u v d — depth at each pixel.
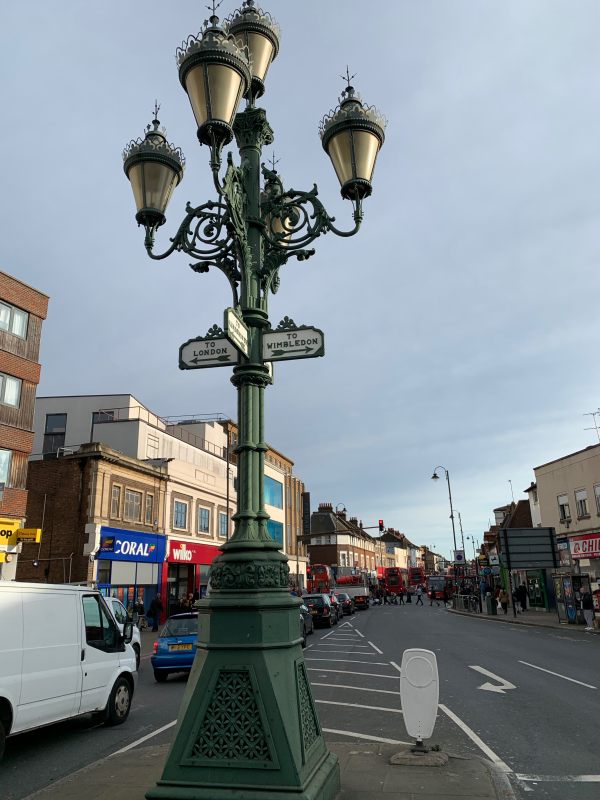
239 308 4.89
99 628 8.84
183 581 34.81
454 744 7.07
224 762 3.90
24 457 24.12
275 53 5.80
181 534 34.44
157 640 13.52
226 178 4.62
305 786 3.85
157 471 32.19
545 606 37.31
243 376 4.91
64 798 4.86
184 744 3.98
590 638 20.67
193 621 13.83
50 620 7.69
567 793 5.34
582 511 33.34
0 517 22.66
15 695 6.87
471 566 75.75
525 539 33.34
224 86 4.41
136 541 29.50
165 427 42.62
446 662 14.64
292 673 4.18
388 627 27.89
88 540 26.33
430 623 30.45
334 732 7.64
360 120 5.23
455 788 4.91
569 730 7.72
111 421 34.66
